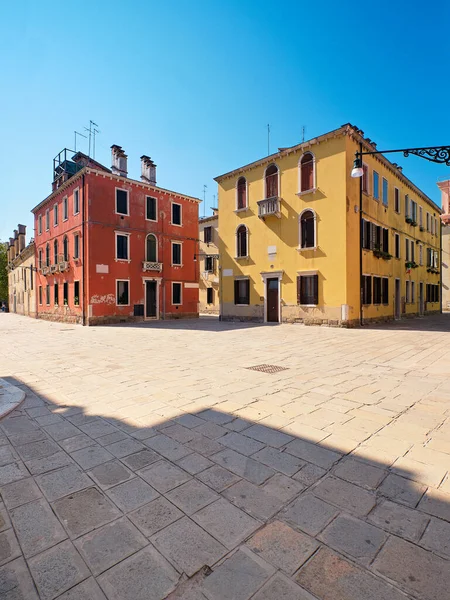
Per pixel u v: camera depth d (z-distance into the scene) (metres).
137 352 9.47
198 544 2.09
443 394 5.09
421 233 26.80
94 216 20.83
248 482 2.77
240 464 3.06
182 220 25.98
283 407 4.55
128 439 3.63
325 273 16.97
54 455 3.30
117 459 3.20
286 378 6.15
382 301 19.81
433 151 8.60
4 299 49.34
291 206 18.44
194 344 11.04
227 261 22.05
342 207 16.39
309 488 2.67
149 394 5.23
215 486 2.72
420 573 1.84
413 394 5.11
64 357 8.76
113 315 21.50
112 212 21.73
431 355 8.49
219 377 6.27
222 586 1.78
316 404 4.66
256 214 20.23
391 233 21.22
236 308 21.48
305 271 17.61
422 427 3.84
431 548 2.02
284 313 18.73
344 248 16.30
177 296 25.58
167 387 5.62
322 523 2.26
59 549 2.07
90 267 20.55
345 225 16.31
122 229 22.14
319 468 2.97
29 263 32.75
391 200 21.25
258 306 20.22
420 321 20.70
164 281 24.53
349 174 16.58
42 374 6.73
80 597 1.74
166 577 1.85
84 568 1.92
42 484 2.79
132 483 2.79
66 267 22.84
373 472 2.89
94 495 2.62
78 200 21.61
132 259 22.67
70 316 22.69
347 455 3.20
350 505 2.45
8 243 45.72
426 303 27.78
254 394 5.16
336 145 16.61
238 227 21.31
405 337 12.42
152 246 23.94
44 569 1.91
